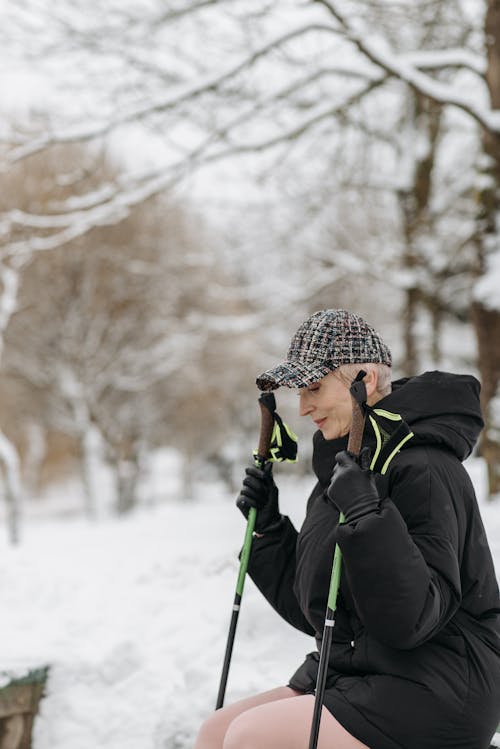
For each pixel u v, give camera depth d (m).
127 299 23.12
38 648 3.96
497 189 8.16
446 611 1.84
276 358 25.86
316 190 11.55
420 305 13.86
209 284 20.91
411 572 1.77
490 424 7.62
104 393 26.23
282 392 23.47
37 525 23.84
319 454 2.19
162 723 3.40
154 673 3.67
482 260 8.22
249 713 2.01
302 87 8.77
